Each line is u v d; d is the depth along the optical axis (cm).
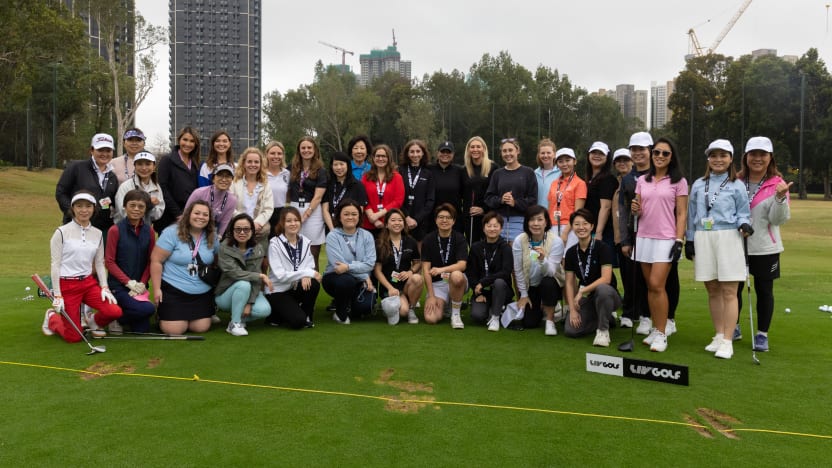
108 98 4828
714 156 554
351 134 6456
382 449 355
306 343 581
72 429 377
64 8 2867
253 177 702
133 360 518
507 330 653
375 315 728
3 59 2652
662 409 423
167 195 693
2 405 414
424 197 767
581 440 372
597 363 502
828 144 4497
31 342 570
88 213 576
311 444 360
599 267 613
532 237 653
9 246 1620
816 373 505
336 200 733
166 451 348
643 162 639
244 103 13388
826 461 349
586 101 6506
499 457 348
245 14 13200
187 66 13075
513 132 6469
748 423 404
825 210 3288
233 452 348
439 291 696
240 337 602
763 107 4738
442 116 6694
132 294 596
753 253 569
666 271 564
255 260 639
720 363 533
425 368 505
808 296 859
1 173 3894
